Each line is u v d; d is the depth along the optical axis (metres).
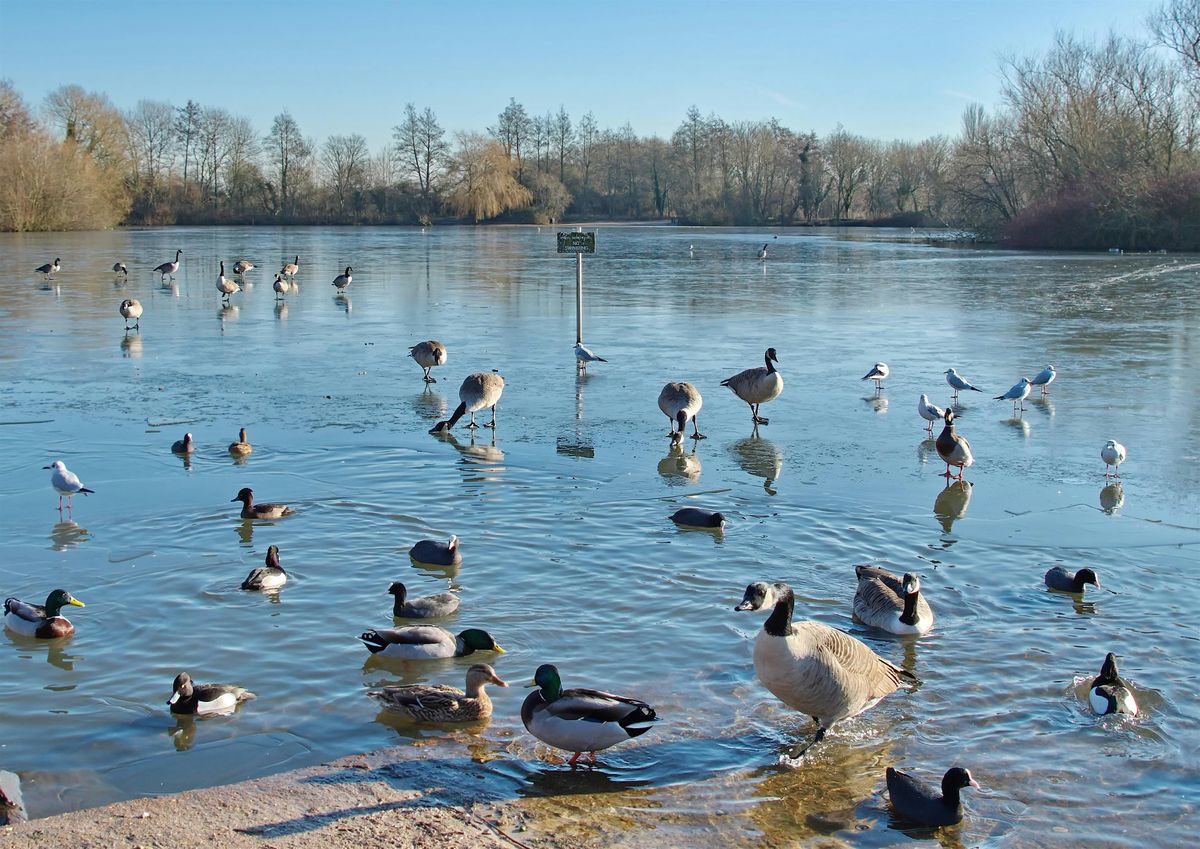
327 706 9.23
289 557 12.56
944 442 15.56
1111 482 15.68
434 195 133.88
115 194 108.44
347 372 24.44
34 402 20.97
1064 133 77.75
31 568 12.17
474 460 16.77
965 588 11.70
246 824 7.50
